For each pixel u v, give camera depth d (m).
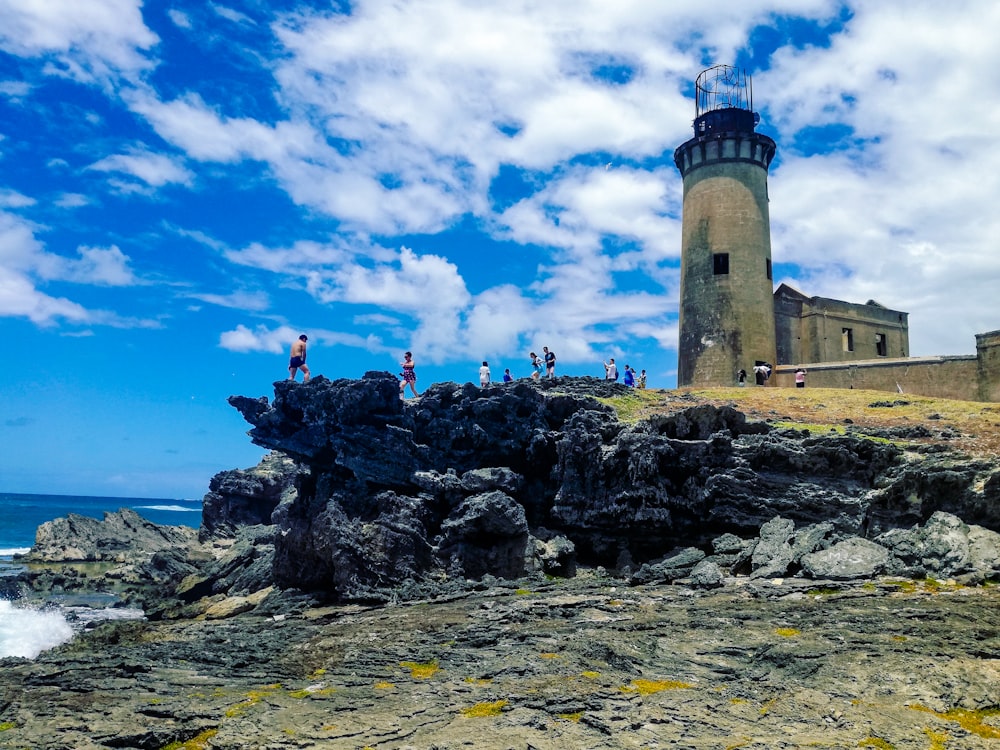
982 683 12.36
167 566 47.94
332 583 27.00
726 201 47.84
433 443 29.48
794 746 10.47
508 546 26.11
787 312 49.78
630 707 12.06
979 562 19.91
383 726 11.79
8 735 12.08
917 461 23.28
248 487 54.12
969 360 39.56
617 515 26.33
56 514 160.12
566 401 29.48
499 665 14.58
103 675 15.67
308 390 29.97
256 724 12.09
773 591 19.64
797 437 26.06
